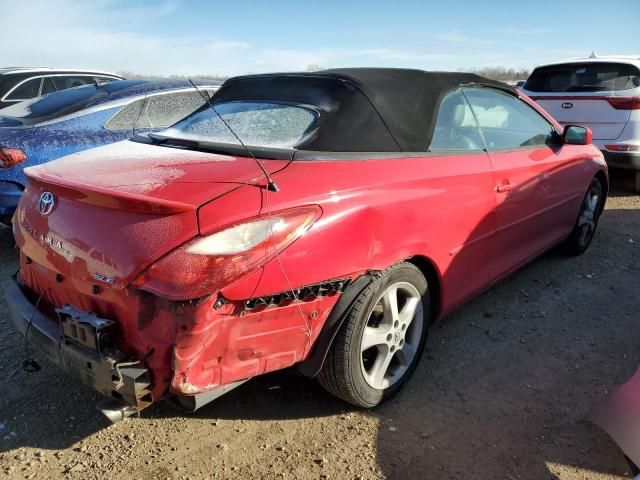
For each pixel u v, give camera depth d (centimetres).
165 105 563
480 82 359
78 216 226
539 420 273
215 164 242
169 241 199
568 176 426
